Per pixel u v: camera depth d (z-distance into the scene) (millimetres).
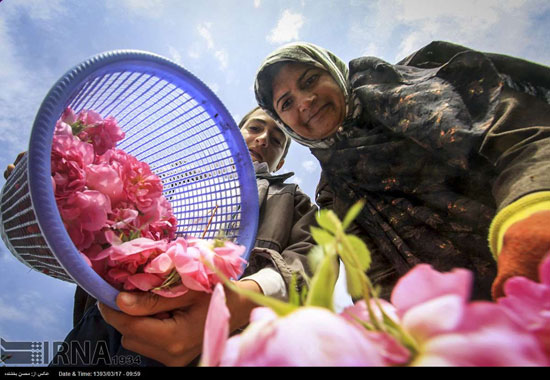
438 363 101
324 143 911
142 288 398
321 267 133
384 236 761
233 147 660
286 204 931
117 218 508
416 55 846
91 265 448
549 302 137
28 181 364
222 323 134
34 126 377
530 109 573
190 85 591
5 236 543
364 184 799
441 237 689
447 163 646
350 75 917
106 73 481
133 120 679
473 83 633
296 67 873
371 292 144
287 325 105
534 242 226
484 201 634
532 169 386
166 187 726
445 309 113
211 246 396
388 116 721
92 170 510
